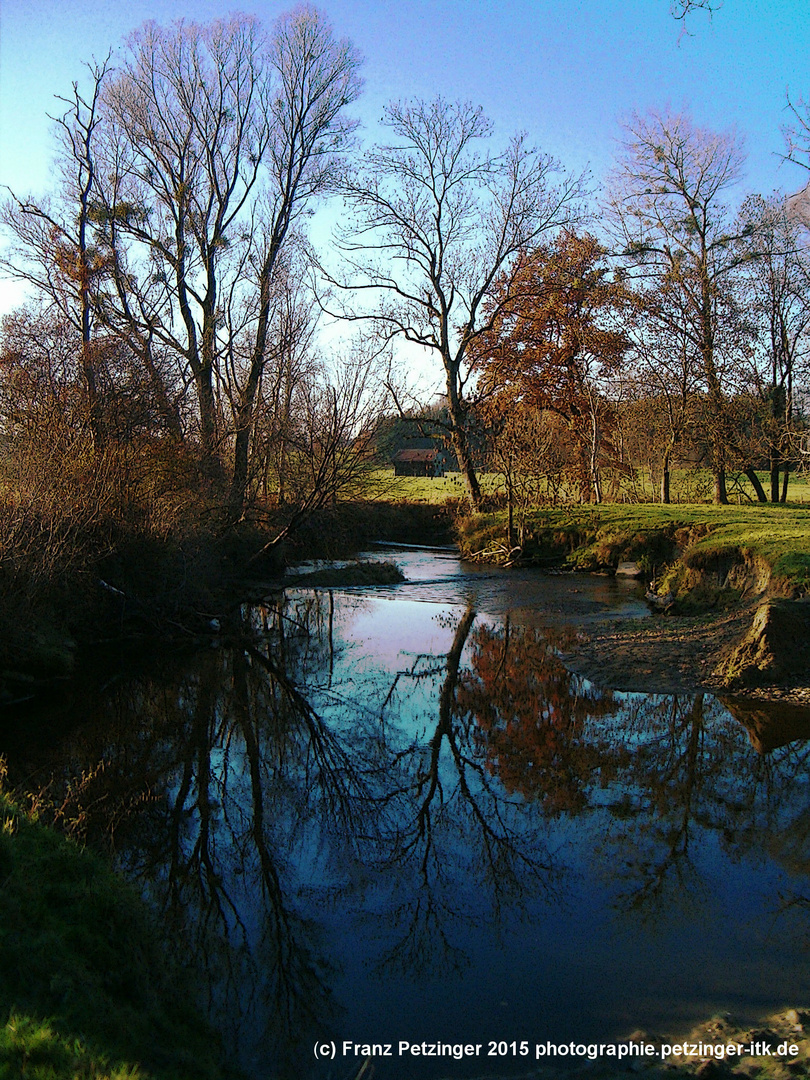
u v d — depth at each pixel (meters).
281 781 8.77
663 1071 4.04
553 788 8.20
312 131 23.92
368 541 31.00
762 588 13.92
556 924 5.67
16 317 17.42
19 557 11.29
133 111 22.50
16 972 4.00
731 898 5.87
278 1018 4.71
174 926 5.71
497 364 32.78
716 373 30.64
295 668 13.47
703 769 8.43
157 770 9.00
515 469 27.20
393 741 9.95
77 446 14.13
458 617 17.42
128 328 21.28
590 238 34.25
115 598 14.17
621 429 35.50
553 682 11.95
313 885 6.45
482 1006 4.77
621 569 22.05
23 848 5.27
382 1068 4.26
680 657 12.29
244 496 19.86
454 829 7.41
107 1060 3.54
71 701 11.30
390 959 5.32
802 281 31.52
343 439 17.81
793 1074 3.81
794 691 10.59
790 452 29.97
